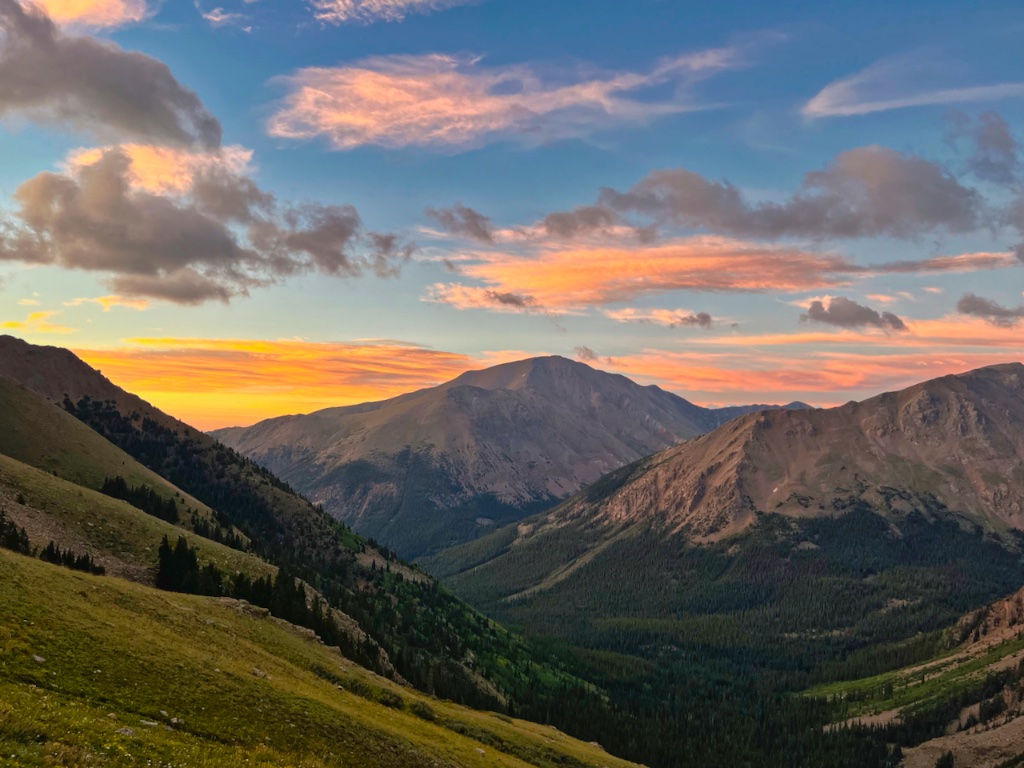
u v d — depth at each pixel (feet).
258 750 176.76
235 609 369.50
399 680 471.62
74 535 463.83
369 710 290.15
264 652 300.40
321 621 462.19
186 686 200.34
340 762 204.33
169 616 272.51
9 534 383.45
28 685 155.94
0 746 115.85
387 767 220.64
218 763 151.84
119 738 142.41
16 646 171.01
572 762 376.89
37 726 130.41
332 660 366.02
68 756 122.62
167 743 152.05
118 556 469.16
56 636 188.96
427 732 305.12
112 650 198.18
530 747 371.35
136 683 186.09
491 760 297.94
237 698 210.38
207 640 266.98
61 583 242.58
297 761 183.93
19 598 200.34
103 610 234.99
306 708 231.71
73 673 173.68
